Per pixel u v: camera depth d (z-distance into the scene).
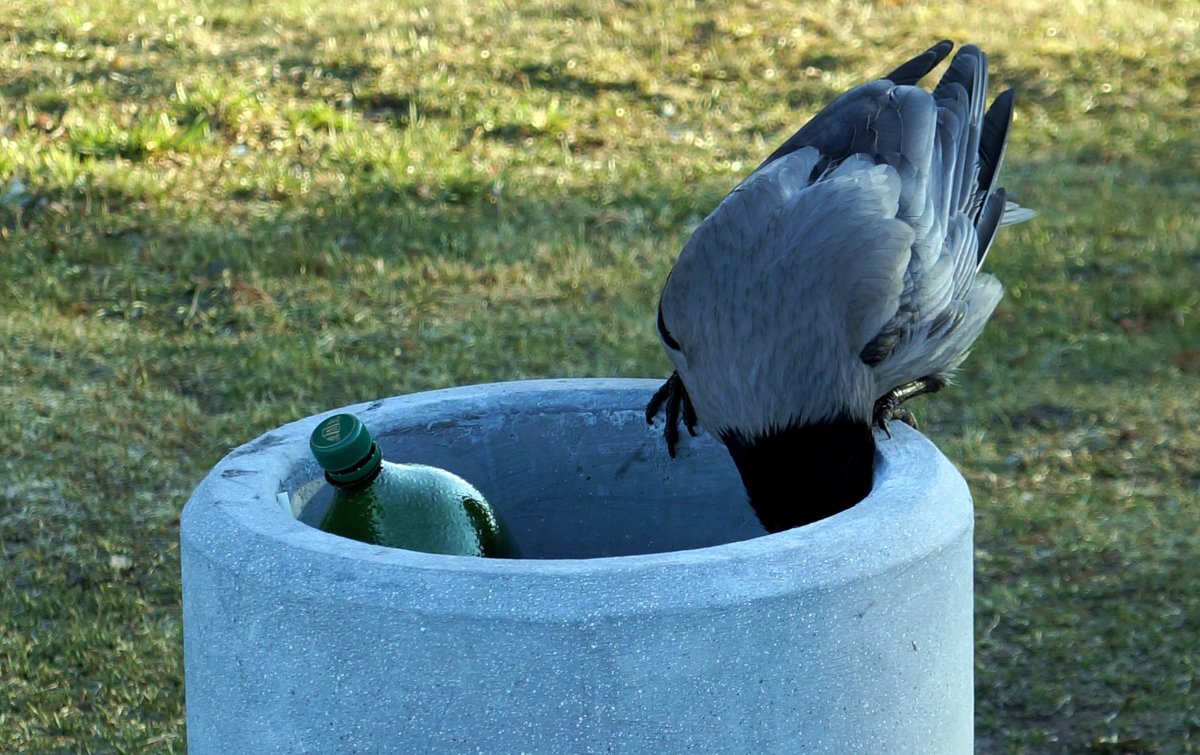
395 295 7.62
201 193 8.80
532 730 2.11
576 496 3.08
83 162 9.02
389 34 11.40
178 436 6.20
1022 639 5.07
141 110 9.78
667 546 3.19
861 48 11.77
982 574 5.46
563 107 10.45
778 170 3.56
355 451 2.48
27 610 5.07
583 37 11.59
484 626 2.08
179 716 4.59
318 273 7.87
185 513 2.47
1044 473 6.21
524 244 8.28
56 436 6.14
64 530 5.52
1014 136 10.59
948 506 2.44
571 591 2.09
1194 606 5.22
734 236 3.37
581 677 2.09
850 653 2.22
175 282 7.67
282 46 11.10
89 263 7.87
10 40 10.80
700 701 2.12
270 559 2.22
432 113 10.20
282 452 2.66
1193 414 6.73
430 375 6.77
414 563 2.16
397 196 8.90
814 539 2.22
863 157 3.62
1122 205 9.27
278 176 9.02
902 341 3.42
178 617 5.09
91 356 6.88
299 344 7.07
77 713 4.59
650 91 10.82
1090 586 5.37
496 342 7.12
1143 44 12.33
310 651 2.18
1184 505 5.95
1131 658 4.96
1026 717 4.68
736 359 3.18
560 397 2.99
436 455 2.91
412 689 2.13
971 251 3.73
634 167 9.48
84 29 11.11
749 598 2.12
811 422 3.07
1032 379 7.04
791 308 3.21
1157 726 4.61
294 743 2.22
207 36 11.27
